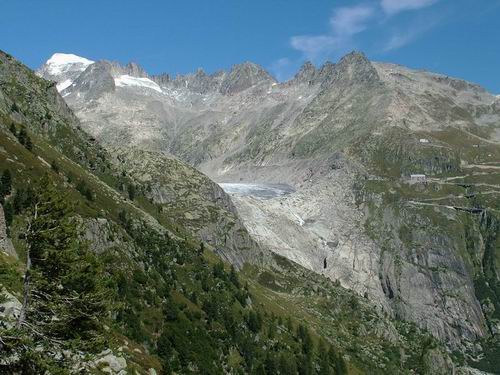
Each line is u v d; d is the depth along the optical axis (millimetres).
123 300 145125
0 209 104188
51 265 57375
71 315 57438
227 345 174750
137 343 132250
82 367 59062
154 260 188000
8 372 52719
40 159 186625
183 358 145125
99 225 165375
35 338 56125
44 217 57688
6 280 55250
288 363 193750
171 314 158750
